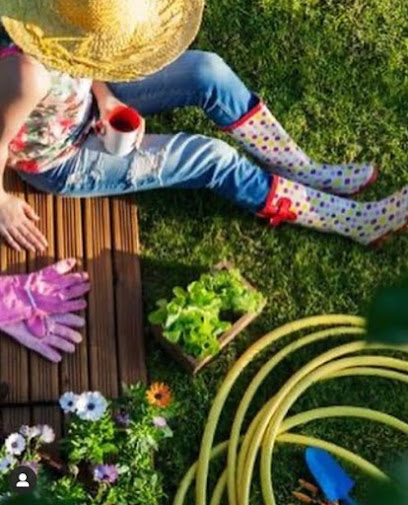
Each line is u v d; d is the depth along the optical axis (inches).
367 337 13.4
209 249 90.4
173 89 85.5
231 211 92.1
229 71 85.9
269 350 86.0
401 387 87.0
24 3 65.6
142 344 83.7
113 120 80.7
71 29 65.4
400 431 84.6
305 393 85.2
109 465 71.4
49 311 82.1
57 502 18.0
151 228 90.2
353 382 86.4
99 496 70.5
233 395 83.7
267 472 78.2
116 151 82.4
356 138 98.6
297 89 99.4
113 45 66.7
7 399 79.0
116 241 87.8
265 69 99.7
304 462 81.6
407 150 98.9
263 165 94.1
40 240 85.4
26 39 65.4
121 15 64.9
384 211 91.1
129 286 86.0
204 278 83.0
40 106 72.5
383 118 99.8
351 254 92.5
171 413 74.4
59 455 74.8
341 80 100.5
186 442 81.0
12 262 84.6
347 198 95.3
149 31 68.2
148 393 74.3
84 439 70.9
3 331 80.7
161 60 69.2
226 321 83.8
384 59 102.1
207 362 84.1
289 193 89.5
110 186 86.2
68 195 87.2
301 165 92.8
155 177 86.0
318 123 98.3
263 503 79.4
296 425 82.4
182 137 86.2
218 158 86.6
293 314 88.8
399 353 88.1
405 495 13.7
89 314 83.7
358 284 91.4
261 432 80.0
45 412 79.1
